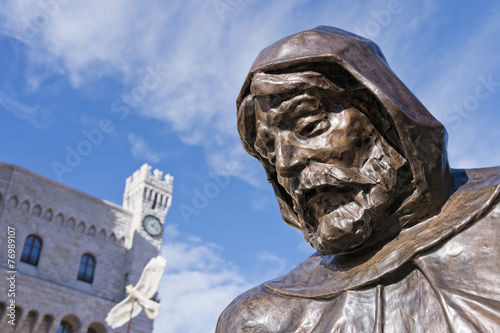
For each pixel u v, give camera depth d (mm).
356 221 1959
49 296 33062
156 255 38938
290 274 2400
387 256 1940
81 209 37594
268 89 2025
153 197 40969
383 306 1884
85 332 33562
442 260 1845
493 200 1856
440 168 1949
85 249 36844
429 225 1993
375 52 2150
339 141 1975
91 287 36062
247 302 2242
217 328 2346
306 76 1983
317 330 1974
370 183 1960
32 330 31844
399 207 2006
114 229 38688
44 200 35938
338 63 1970
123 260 38250
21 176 35312
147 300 25109
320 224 2047
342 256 2207
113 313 25094
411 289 1879
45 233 35281
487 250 1792
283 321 2096
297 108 1996
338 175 1952
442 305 1742
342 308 1932
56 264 35000
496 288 1701
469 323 1658
